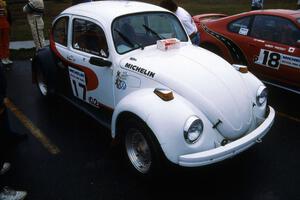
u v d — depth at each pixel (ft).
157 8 15.55
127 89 12.89
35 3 26.05
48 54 17.87
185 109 10.82
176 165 10.84
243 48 21.02
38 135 15.46
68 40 15.89
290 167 13.04
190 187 11.88
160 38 14.78
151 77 12.14
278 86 19.63
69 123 16.65
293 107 18.67
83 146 14.55
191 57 13.33
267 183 12.12
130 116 11.57
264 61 19.81
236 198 11.39
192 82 11.75
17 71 24.73
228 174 12.57
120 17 13.89
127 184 12.09
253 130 11.96
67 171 12.85
